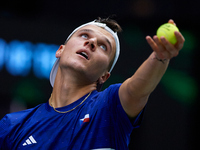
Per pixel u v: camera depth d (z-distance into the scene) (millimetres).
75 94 10562
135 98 8805
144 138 30406
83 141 9000
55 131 9523
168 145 30359
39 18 29766
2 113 26812
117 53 12477
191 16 32906
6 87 27156
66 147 9062
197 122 30672
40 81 27906
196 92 31375
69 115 9766
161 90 31297
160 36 7801
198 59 32344
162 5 32188
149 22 32781
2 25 28516
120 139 9320
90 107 9719
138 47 31781
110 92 9609
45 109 10531
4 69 27438
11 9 29078
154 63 8133
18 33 28766
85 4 31234
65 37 30172
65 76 10766
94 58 10781
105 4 31750
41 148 9367
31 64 28234
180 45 7523
